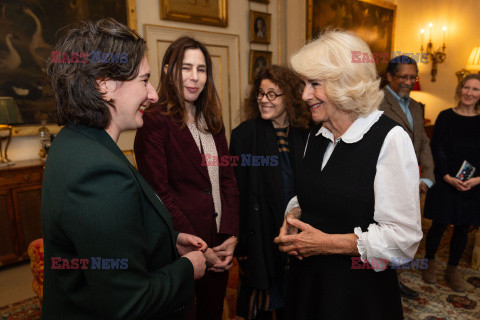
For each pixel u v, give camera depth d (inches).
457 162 94.7
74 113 26.5
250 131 63.1
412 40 270.4
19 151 134.0
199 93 53.9
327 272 38.0
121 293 23.7
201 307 60.1
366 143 35.8
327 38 36.9
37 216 125.0
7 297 101.9
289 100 57.4
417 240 33.8
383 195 34.4
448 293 95.3
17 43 125.8
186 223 50.8
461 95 96.0
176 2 160.7
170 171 52.7
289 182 60.2
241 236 63.4
